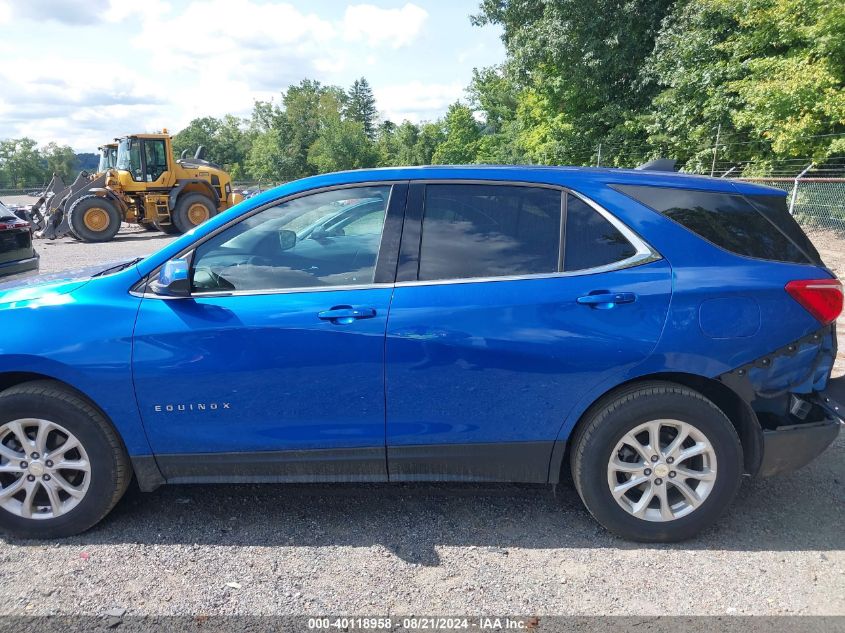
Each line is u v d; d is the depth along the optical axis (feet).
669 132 56.80
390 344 9.41
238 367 9.49
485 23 77.46
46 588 8.83
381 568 9.25
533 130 88.17
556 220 9.85
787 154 43.50
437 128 265.54
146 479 10.00
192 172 67.82
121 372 9.50
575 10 63.00
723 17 50.98
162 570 9.24
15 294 10.19
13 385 10.27
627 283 9.44
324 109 266.77
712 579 8.87
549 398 9.54
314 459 9.86
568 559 9.42
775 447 9.71
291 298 9.64
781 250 9.84
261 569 9.25
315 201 10.26
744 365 9.48
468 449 9.78
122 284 9.90
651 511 9.71
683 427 9.49
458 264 9.73
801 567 9.12
